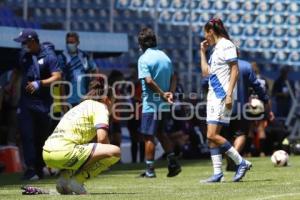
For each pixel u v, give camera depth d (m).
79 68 34.38
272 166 34.62
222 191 22.02
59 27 55.47
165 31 58.81
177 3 59.16
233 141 31.52
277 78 54.81
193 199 19.58
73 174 21.05
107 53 45.81
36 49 31.22
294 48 60.91
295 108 52.12
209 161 42.25
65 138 20.64
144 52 30.05
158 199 19.70
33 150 31.23
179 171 30.08
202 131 40.50
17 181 30.33
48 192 21.67
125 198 20.00
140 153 44.34
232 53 25.12
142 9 58.59
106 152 20.62
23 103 31.36
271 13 61.12
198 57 58.41
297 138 50.03
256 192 21.38
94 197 20.27
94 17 57.16
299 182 25.16
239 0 60.94
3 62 41.94
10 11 49.62
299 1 61.12
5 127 40.66
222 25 25.53
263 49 60.84
